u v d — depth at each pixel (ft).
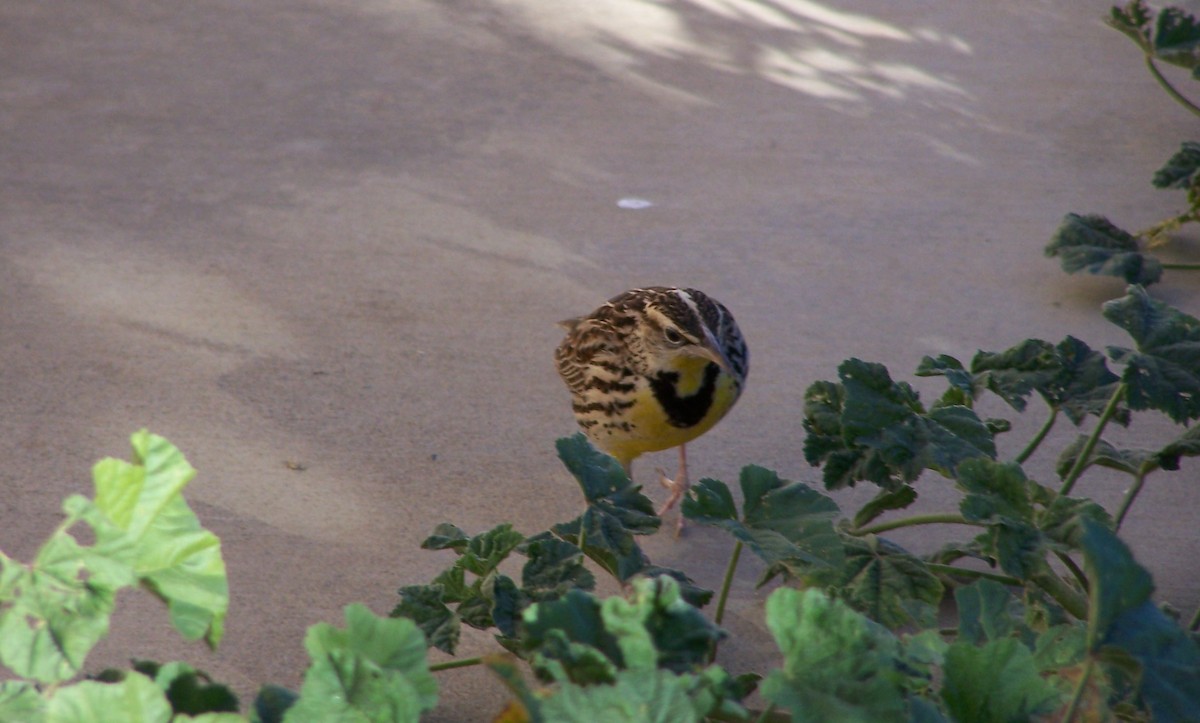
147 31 67.56
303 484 32.12
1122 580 16.02
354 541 29.94
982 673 17.01
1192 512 32.19
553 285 43.34
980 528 31.40
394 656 15.53
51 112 55.93
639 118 59.21
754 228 48.21
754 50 70.03
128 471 16.19
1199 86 66.23
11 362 36.65
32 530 29.17
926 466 24.89
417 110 58.80
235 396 35.83
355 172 51.78
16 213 46.37
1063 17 78.74
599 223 48.11
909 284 44.19
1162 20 45.68
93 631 15.24
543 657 15.21
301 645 26.12
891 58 69.87
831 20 76.59
